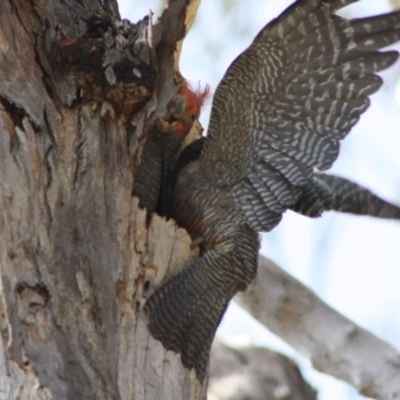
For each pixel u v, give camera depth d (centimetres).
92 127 1006
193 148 1121
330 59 975
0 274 927
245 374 1567
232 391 1538
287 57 987
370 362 1450
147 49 1016
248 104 1019
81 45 1007
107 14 1072
